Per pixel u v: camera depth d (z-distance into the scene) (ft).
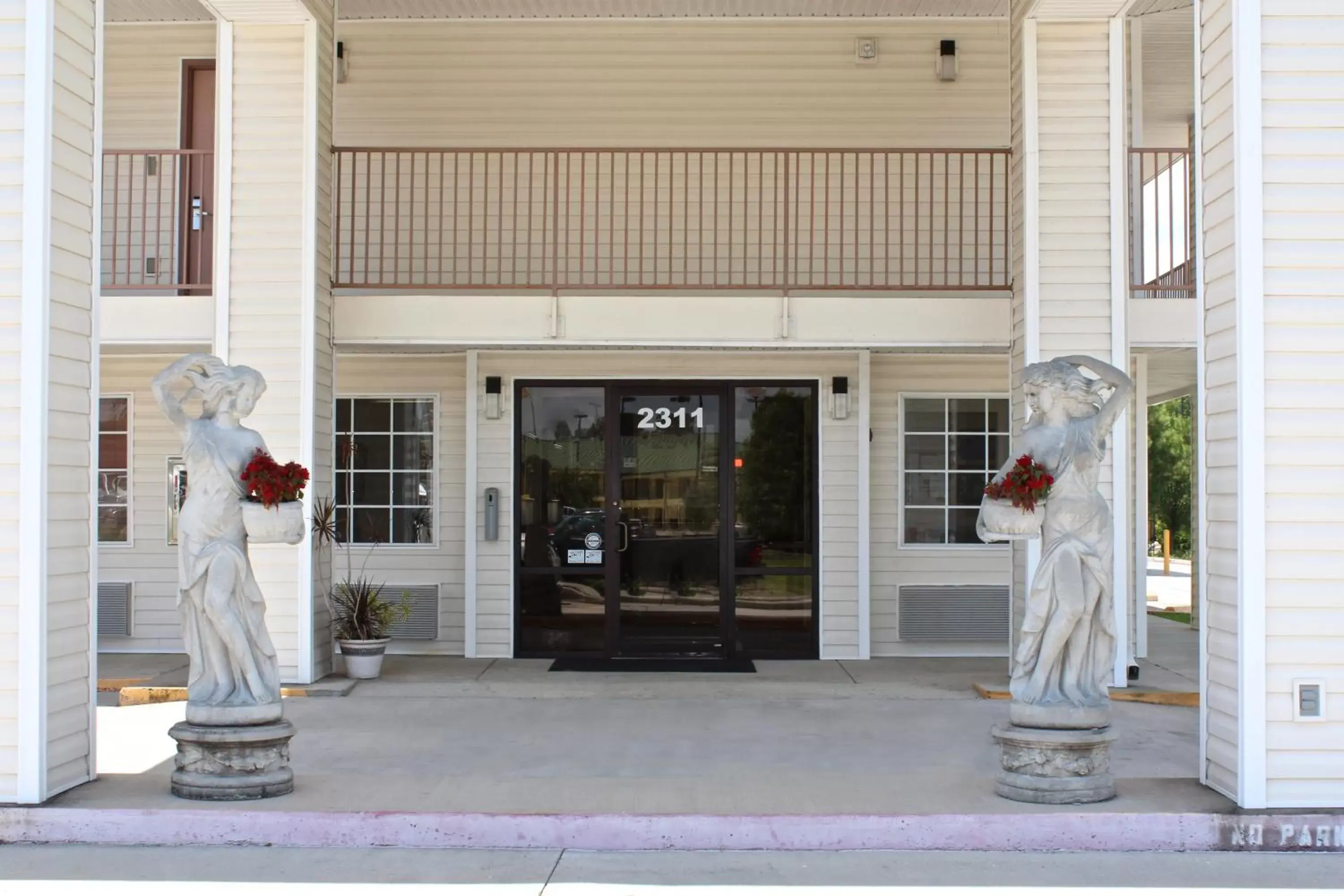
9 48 18.42
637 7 34.04
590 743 23.29
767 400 33.96
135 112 35.12
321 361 29.43
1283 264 17.72
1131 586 34.83
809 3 33.71
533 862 16.89
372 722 25.26
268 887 15.67
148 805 18.02
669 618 33.73
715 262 30.22
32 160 18.25
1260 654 17.51
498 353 33.81
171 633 34.50
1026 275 28.45
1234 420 17.95
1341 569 17.56
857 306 29.73
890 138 34.55
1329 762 17.49
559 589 33.81
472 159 30.66
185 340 29.55
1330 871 16.28
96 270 19.80
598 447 33.94
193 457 18.58
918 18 34.55
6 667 17.98
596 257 30.12
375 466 34.53
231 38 29.19
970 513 34.22
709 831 17.54
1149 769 20.81
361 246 34.65
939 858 16.98
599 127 34.71
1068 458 18.44
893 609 33.99
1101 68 28.55
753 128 34.63
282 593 28.78
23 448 18.01
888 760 21.84
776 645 33.63
